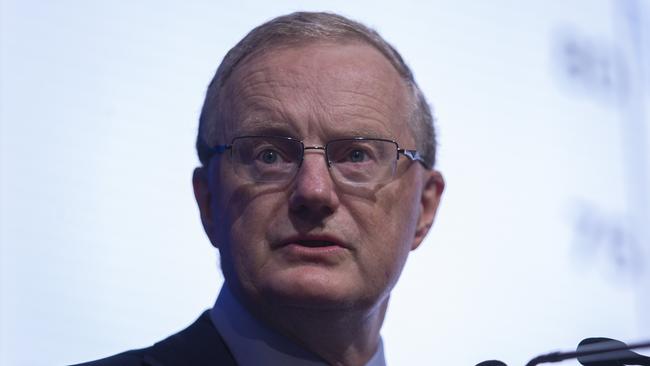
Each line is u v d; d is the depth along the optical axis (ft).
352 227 14.64
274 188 14.74
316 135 14.85
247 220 14.83
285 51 15.53
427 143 16.49
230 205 15.10
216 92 16.14
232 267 15.15
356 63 15.46
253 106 15.20
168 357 15.29
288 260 14.56
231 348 15.48
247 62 15.75
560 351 12.32
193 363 15.25
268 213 14.70
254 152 15.03
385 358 16.22
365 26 16.30
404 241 15.26
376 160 15.07
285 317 15.01
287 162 14.90
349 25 16.03
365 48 15.79
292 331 15.15
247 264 14.82
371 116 15.12
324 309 14.65
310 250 14.51
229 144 15.37
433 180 16.89
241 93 15.48
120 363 15.07
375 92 15.34
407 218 15.31
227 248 15.26
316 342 15.20
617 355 12.12
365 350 15.60
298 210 14.56
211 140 15.97
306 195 14.39
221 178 15.39
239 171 15.07
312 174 14.58
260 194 14.78
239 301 15.55
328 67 15.28
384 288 14.99
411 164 15.48
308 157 14.75
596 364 12.12
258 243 14.73
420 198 15.93
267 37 15.83
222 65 16.29
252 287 14.90
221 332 15.70
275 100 15.07
